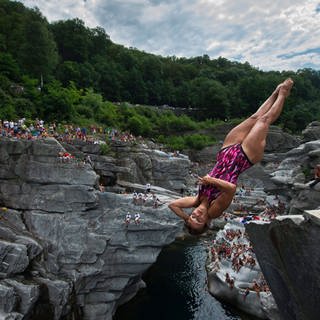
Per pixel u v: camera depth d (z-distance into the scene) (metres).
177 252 47.59
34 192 28.45
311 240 8.12
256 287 29.92
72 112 58.22
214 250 41.38
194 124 89.56
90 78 83.50
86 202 28.62
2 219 27.08
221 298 32.97
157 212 30.14
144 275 40.03
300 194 37.91
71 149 37.06
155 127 83.62
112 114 71.62
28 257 24.72
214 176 6.71
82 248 27.47
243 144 6.79
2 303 20.80
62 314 25.34
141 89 96.75
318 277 8.28
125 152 53.12
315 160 43.50
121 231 28.97
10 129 31.47
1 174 28.25
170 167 55.97
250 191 66.19
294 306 9.74
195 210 6.40
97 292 29.00
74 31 95.00
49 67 69.75
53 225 27.67
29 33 65.94
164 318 29.94
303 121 95.25
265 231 9.49
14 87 55.03
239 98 105.06
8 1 82.75
